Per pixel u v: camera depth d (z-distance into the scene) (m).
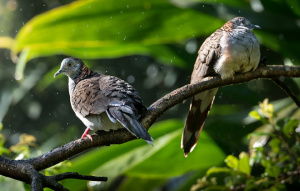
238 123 10.66
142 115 7.04
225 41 8.36
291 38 10.47
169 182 14.14
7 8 15.95
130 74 15.28
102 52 11.73
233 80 8.10
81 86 7.57
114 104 6.84
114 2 9.83
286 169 8.90
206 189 9.26
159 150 10.02
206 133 10.36
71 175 6.04
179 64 11.96
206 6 10.03
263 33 10.58
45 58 15.51
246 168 8.94
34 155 10.40
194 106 8.77
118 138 6.96
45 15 9.86
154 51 11.83
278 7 10.56
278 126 9.06
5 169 6.29
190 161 10.52
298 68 8.07
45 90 15.98
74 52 11.59
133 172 10.59
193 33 10.98
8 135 15.62
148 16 10.33
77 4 9.76
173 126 10.21
